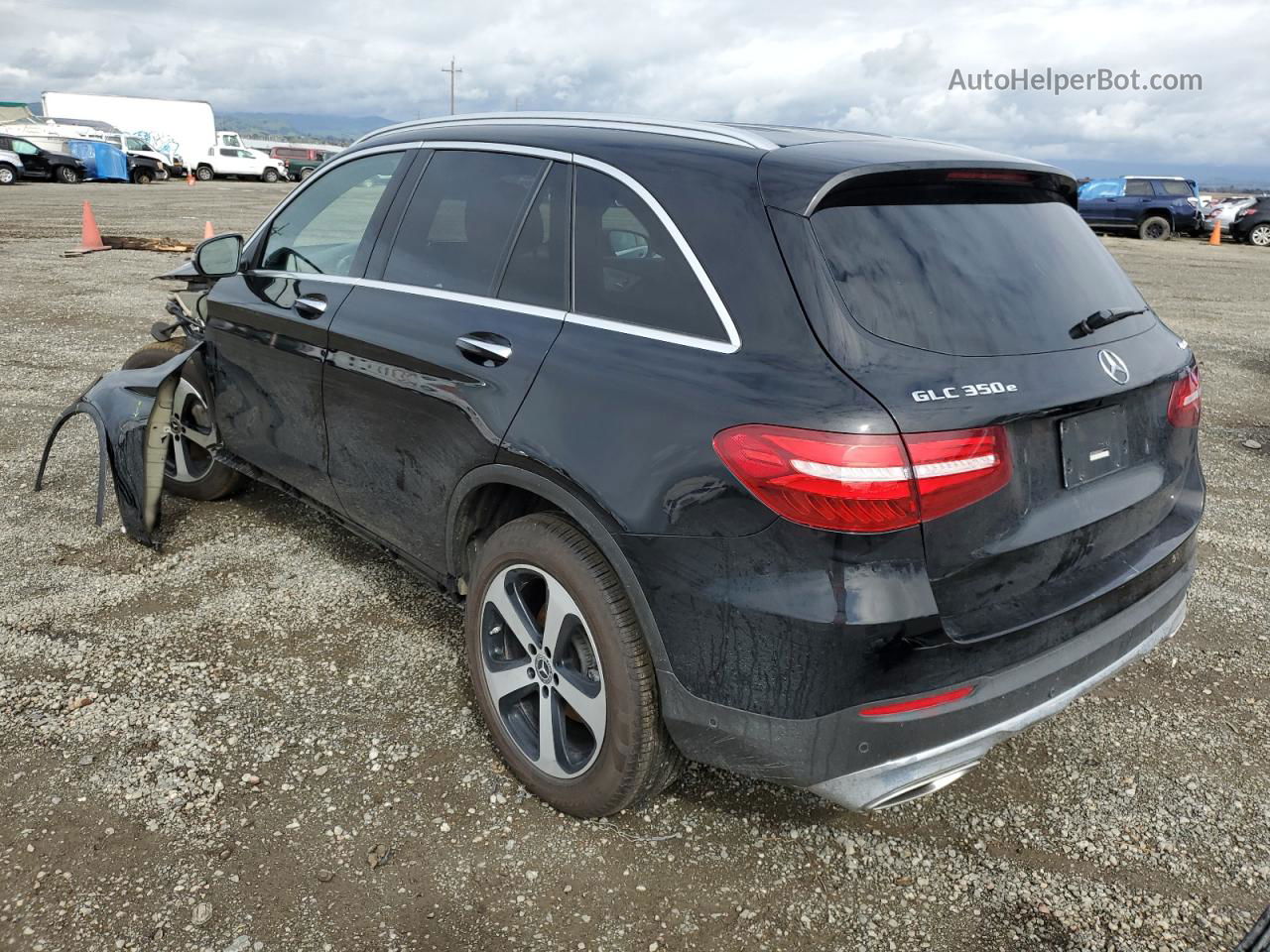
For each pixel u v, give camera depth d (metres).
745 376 2.07
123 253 14.26
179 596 3.77
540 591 2.79
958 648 2.04
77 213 20.20
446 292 2.89
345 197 3.46
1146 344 2.54
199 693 3.13
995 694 2.11
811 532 1.95
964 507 2.01
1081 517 2.28
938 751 2.09
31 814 2.54
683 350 2.21
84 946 2.14
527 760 2.68
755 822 2.65
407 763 2.83
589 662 2.46
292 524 4.50
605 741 2.41
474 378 2.64
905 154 2.36
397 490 3.10
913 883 2.46
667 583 2.16
